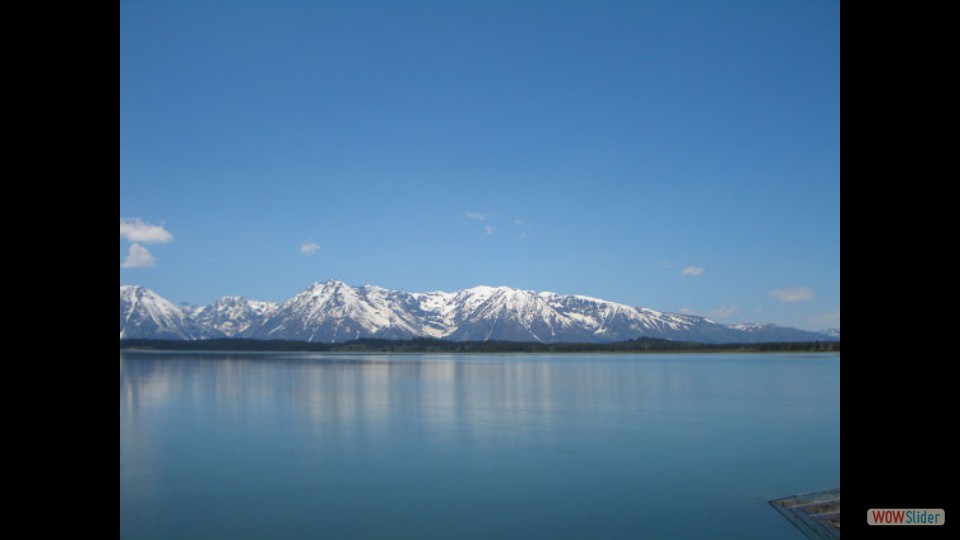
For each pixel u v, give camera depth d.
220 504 25.58
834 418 49.19
